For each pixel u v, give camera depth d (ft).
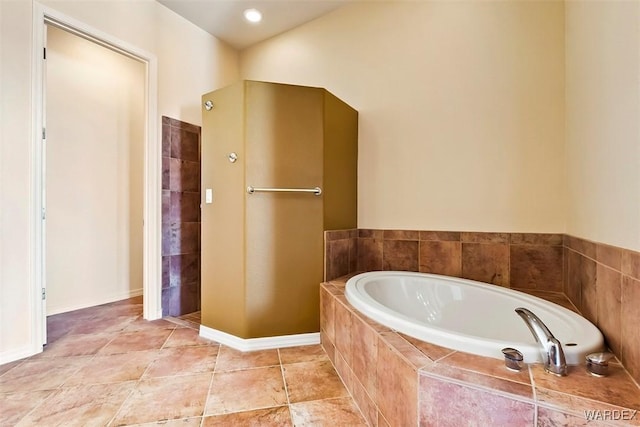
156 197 7.89
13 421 3.92
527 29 5.93
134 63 10.28
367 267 7.55
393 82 7.31
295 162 6.42
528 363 2.91
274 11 8.27
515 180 6.07
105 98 9.53
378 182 7.47
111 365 5.41
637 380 2.62
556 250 5.76
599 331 3.49
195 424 3.90
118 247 9.86
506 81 6.11
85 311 8.59
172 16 8.28
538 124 5.87
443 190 6.74
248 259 6.18
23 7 5.61
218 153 6.61
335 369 5.32
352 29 7.90
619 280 3.10
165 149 8.10
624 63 3.22
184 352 5.97
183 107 8.57
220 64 9.63
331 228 6.79
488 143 6.29
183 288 8.55
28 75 5.68
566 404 2.31
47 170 8.28
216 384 4.82
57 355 5.78
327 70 8.30
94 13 6.67
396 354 3.25
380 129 7.47
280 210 6.36
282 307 6.36
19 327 5.61
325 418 4.04
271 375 5.11
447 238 6.68
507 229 6.14
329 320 5.74
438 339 3.39
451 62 6.63
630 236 2.95
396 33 7.29
